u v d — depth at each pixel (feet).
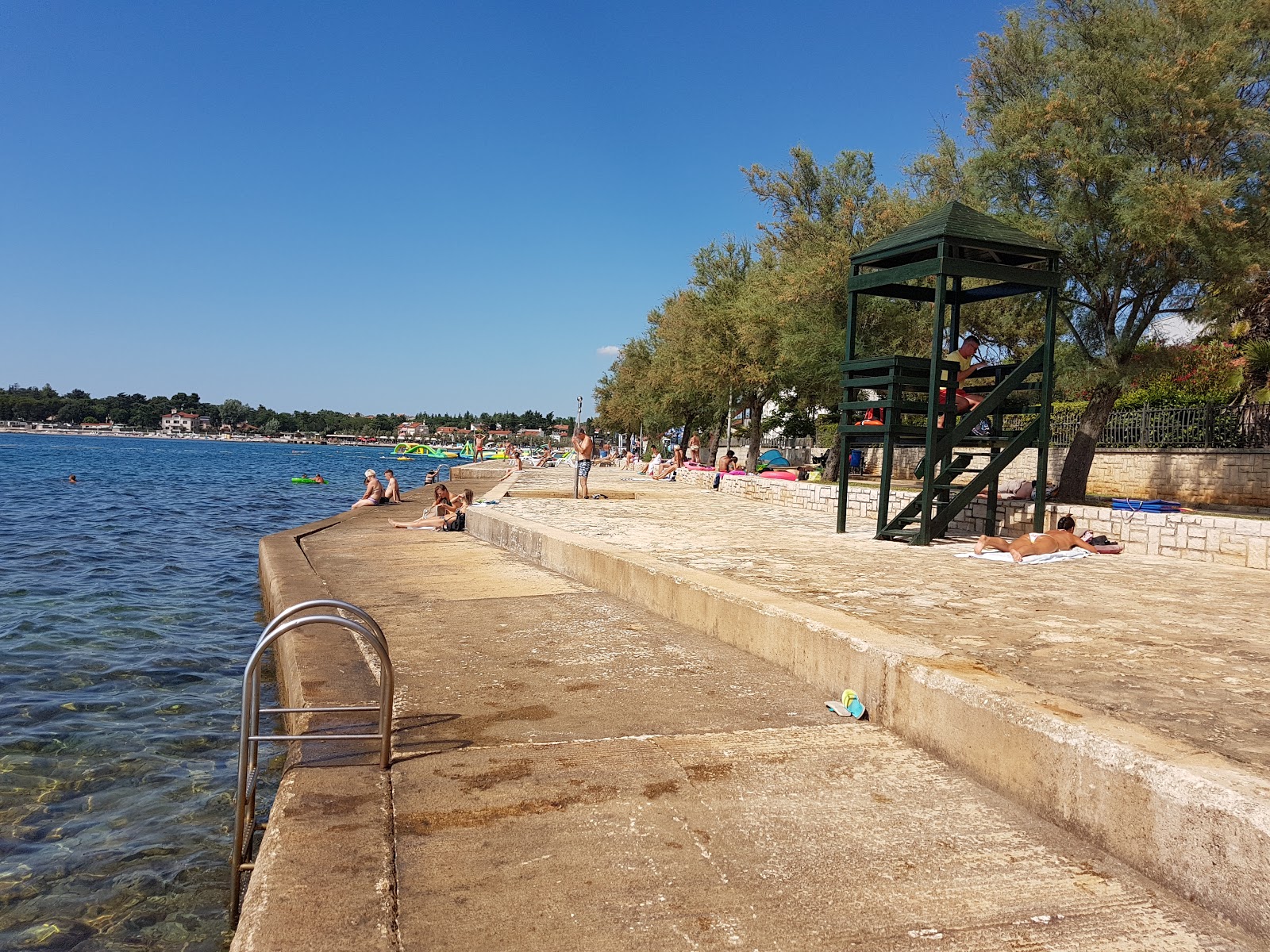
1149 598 25.89
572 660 21.68
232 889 12.90
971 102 65.57
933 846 11.49
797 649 20.07
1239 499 66.80
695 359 122.93
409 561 42.47
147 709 25.22
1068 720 12.35
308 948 8.88
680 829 11.90
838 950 9.07
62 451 396.57
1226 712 14.12
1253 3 52.85
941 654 16.42
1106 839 11.33
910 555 36.17
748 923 9.57
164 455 406.21
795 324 82.07
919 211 73.31
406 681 19.70
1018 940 9.27
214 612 41.68
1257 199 52.85
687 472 114.83
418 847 11.28
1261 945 9.19
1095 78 54.60
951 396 42.78
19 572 52.13
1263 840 9.27
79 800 18.38
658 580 27.99
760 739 15.61
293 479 203.21
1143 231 50.42
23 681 27.68
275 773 19.79
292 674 21.20
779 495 72.49
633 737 15.71
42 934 13.23
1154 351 57.26
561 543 37.42
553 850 11.27
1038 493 41.63
